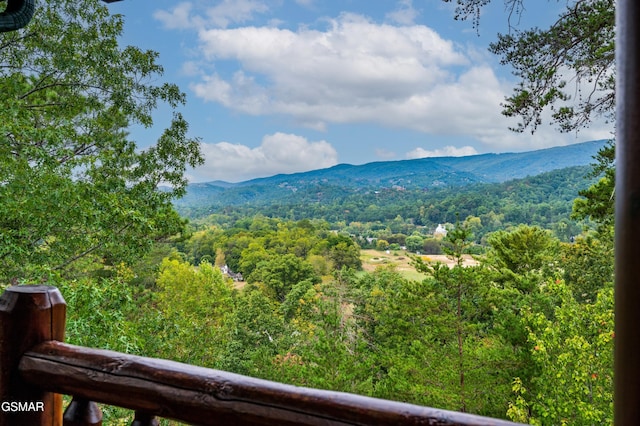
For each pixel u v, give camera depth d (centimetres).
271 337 2016
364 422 68
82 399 92
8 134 688
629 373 37
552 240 1614
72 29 845
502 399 910
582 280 1490
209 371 82
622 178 38
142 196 863
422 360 1004
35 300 97
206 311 1811
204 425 79
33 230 639
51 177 633
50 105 838
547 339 721
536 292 1063
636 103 37
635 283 37
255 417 74
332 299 1639
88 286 564
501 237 1619
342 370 1031
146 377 84
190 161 942
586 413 631
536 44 493
